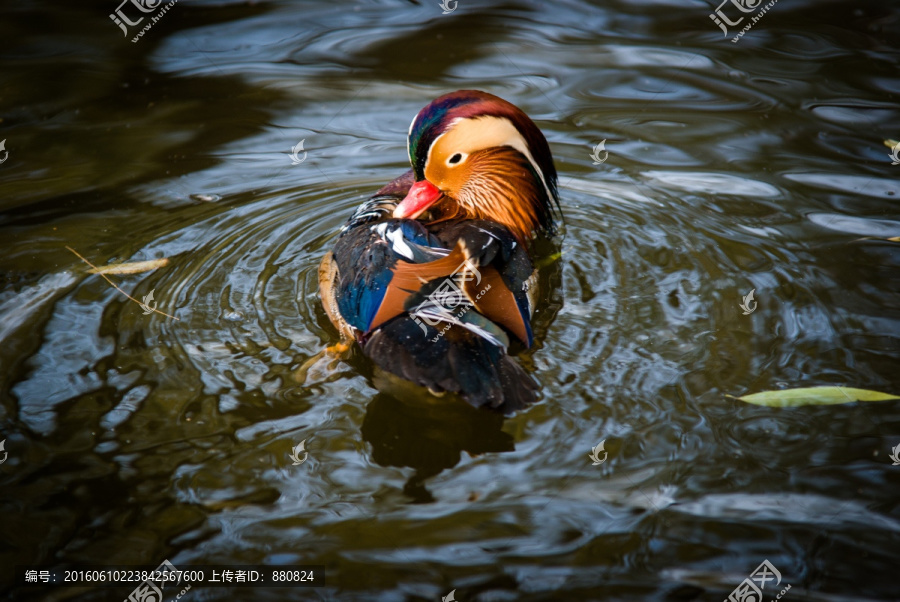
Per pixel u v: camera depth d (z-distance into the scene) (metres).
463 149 6.35
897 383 4.94
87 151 8.04
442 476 4.42
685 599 3.69
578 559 3.90
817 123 8.41
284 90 9.26
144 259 6.41
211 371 5.19
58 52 9.87
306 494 4.30
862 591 3.71
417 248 5.34
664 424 4.70
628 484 4.32
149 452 4.54
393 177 7.78
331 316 5.68
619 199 7.36
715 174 7.67
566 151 8.13
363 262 5.38
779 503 4.18
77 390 4.99
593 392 4.96
